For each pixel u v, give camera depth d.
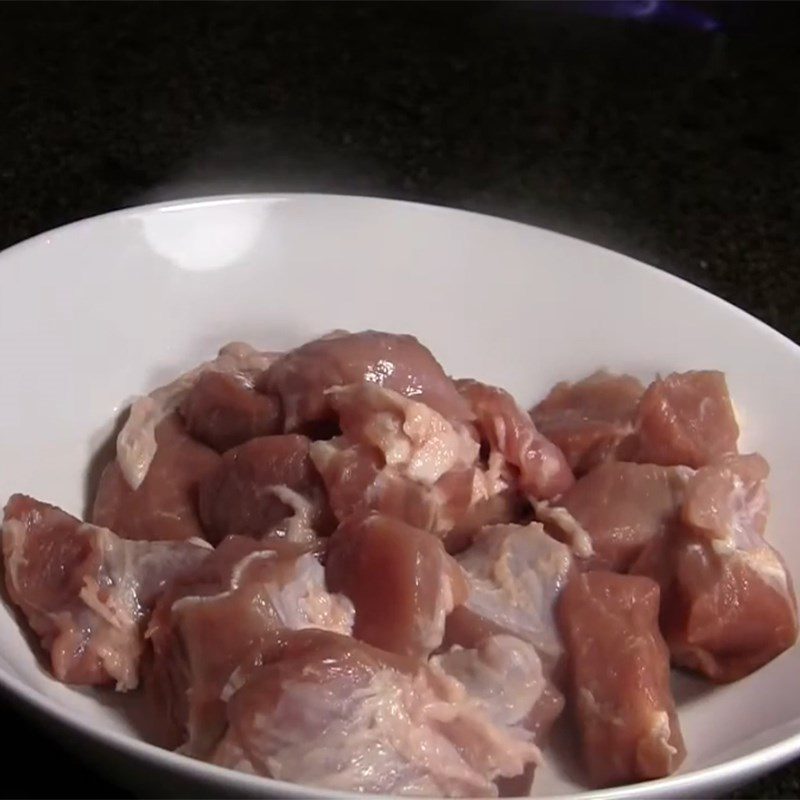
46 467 0.55
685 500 0.54
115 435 0.58
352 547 0.50
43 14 0.87
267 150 0.78
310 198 0.62
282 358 0.57
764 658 0.53
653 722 0.50
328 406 0.55
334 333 0.60
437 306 0.63
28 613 0.51
